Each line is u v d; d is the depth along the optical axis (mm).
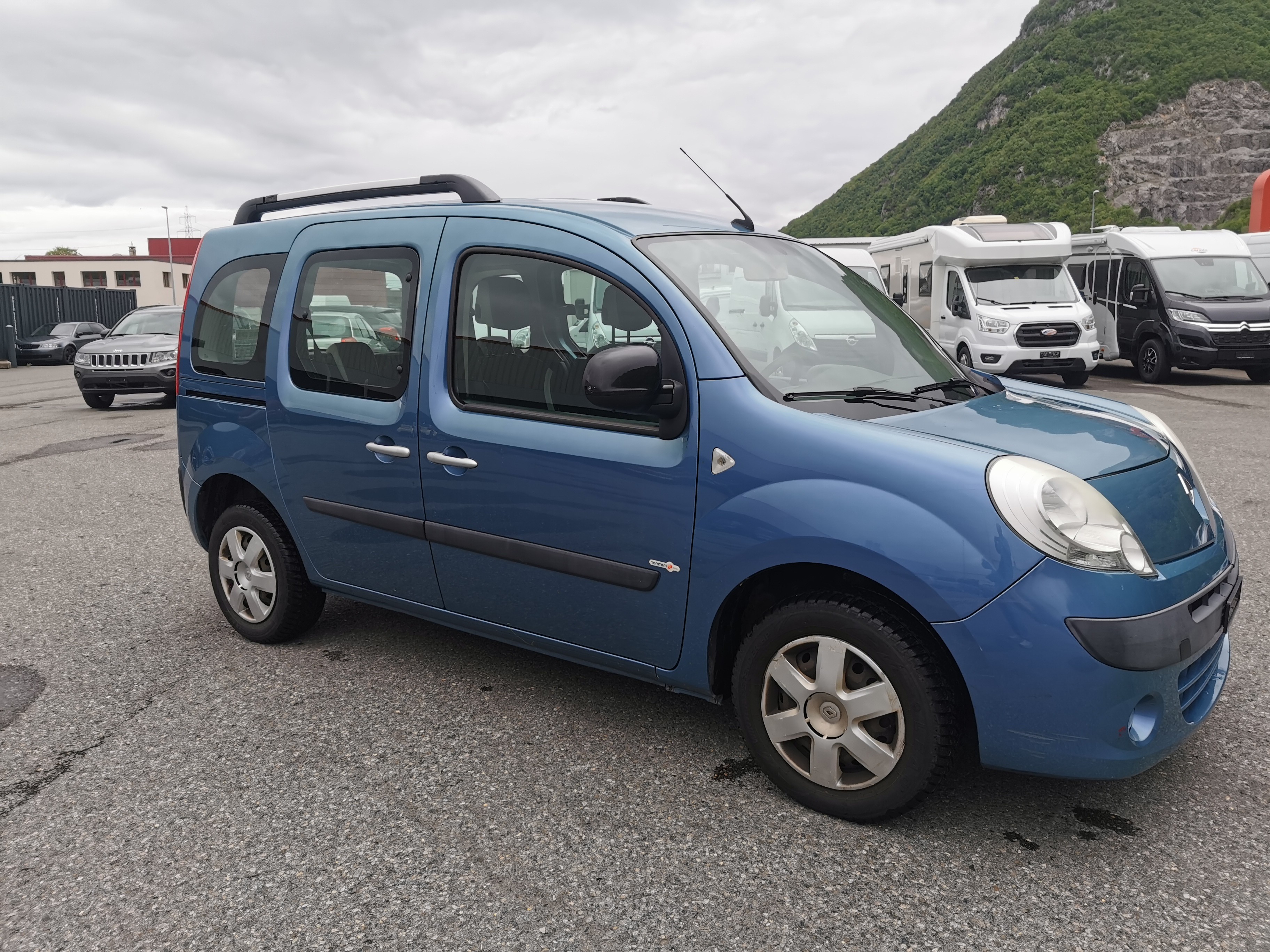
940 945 2148
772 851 2525
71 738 3270
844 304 3271
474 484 3201
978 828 2619
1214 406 12344
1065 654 2287
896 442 2518
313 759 3086
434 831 2648
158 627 4418
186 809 2785
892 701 2502
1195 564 2523
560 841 2590
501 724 3314
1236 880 2365
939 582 2363
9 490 7980
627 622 2957
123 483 8180
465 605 3383
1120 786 2834
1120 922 2215
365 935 2215
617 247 2947
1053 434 2742
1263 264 18641
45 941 2215
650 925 2236
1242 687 3500
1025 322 15047
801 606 2623
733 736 3209
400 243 3461
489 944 2176
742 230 3412
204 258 4180
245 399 3930
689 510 2742
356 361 3557
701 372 2729
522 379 3111
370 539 3580
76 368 14344
